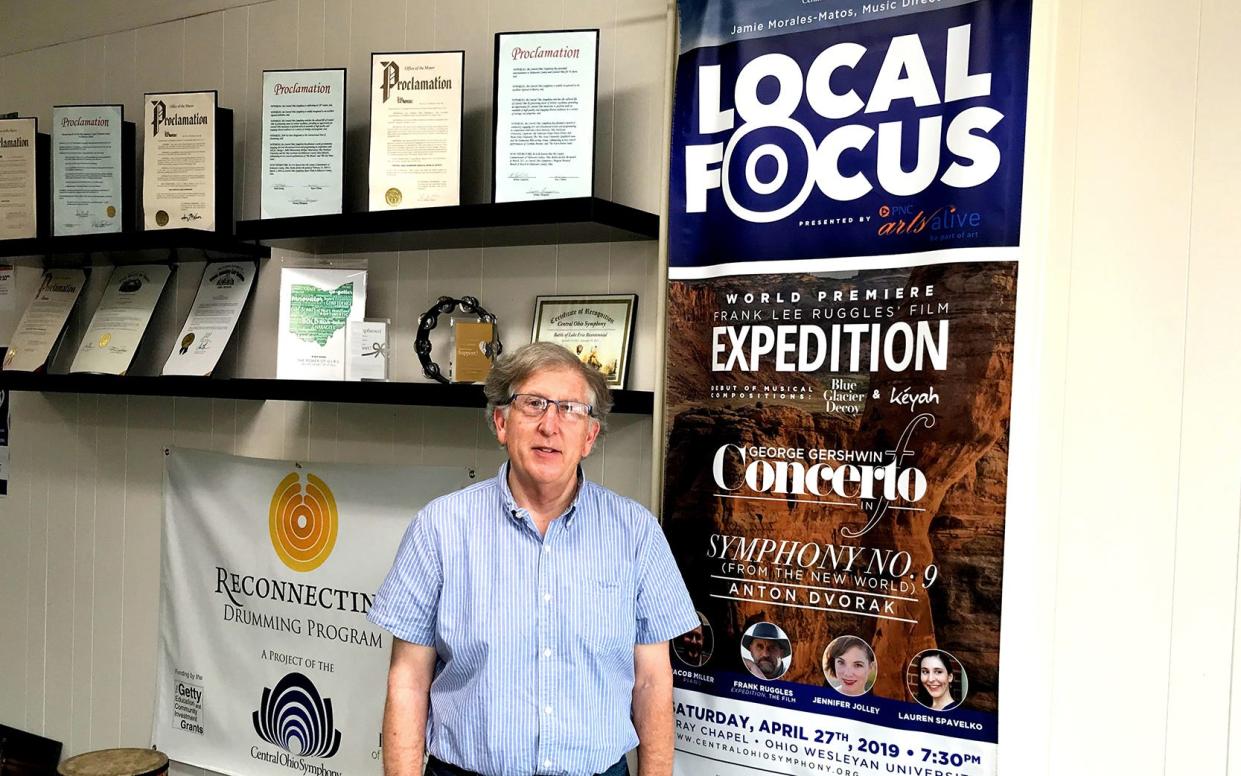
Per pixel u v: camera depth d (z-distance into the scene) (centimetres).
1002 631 186
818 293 205
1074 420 195
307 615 288
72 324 338
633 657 199
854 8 201
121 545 328
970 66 189
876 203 199
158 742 316
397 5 278
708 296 217
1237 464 180
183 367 296
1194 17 184
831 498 203
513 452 187
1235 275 181
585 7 251
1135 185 189
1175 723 185
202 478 309
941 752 191
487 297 265
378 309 282
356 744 279
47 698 345
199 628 309
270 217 265
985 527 188
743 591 212
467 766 186
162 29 321
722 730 213
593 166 225
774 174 209
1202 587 183
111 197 299
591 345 245
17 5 349
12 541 350
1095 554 192
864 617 199
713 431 216
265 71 268
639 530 198
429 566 190
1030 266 185
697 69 219
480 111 264
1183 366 185
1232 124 181
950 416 191
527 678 185
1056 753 196
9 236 316
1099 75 192
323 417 290
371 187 247
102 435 333
